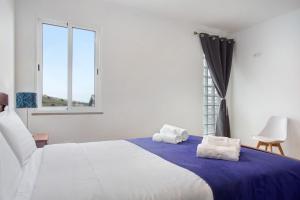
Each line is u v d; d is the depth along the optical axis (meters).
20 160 1.44
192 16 3.79
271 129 3.62
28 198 0.98
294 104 3.49
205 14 3.70
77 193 1.00
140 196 1.01
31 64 2.85
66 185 1.09
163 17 3.80
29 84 2.84
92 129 3.21
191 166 1.44
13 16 2.66
